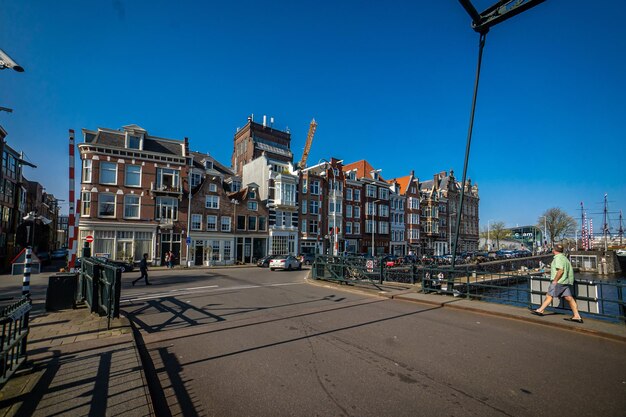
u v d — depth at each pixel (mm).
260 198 40969
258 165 43375
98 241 29047
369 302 10695
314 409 3854
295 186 42625
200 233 34312
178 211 33188
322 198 45812
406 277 22469
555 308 8883
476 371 4977
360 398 4121
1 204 30188
